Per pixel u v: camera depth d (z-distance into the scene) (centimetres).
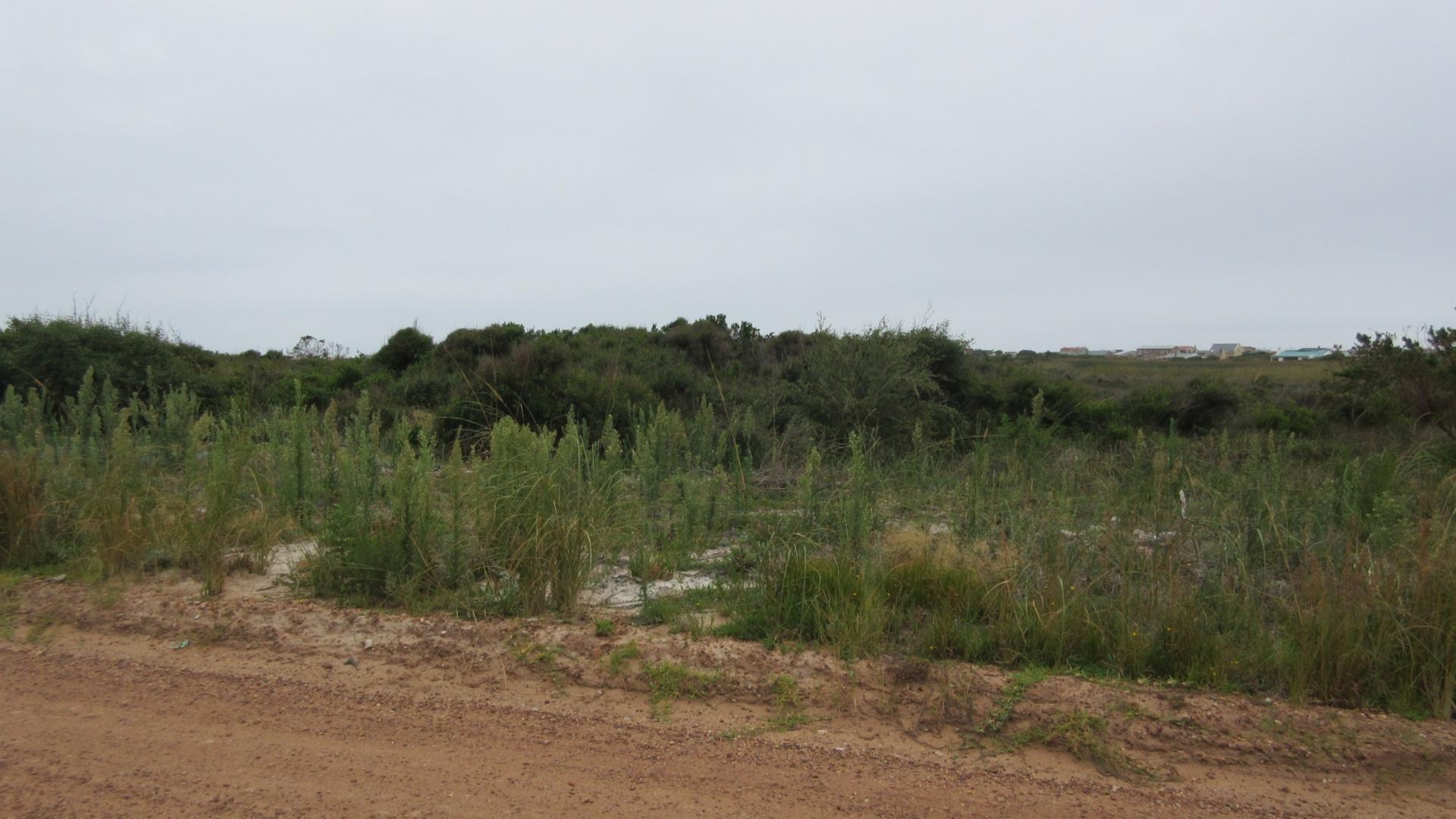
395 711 511
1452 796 431
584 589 698
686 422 1460
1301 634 534
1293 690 512
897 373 1527
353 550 705
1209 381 1972
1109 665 557
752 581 699
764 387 1806
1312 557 612
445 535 701
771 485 1099
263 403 1794
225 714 504
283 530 871
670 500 893
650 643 586
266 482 946
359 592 691
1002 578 618
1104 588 634
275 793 409
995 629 582
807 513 757
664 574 767
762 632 605
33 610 675
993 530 758
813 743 476
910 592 638
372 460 935
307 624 631
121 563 755
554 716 508
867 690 528
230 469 880
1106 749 461
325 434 1206
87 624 649
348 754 454
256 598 693
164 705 515
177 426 1123
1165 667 551
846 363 1548
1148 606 585
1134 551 647
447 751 460
